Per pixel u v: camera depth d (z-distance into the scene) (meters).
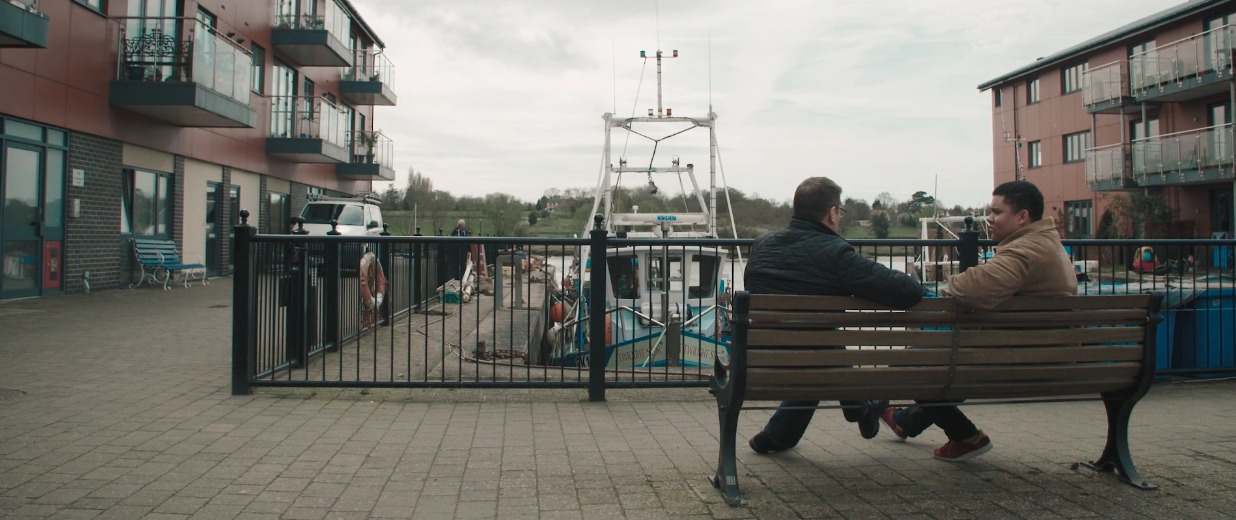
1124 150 26.91
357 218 19.02
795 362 3.27
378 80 31.11
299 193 25.08
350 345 7.22
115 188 14.49
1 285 11.66
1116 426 3.68
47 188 12.64
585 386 5.32
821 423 4.79
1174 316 6.17
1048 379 3.50
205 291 14.55
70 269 13.23
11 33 10.27
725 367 3.59
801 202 3.67
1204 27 25.06
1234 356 6.24
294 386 5.33
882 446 4.23
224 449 4.02
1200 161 23.61
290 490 3.39
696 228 12.41
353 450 4.04
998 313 3.40
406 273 5.75
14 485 3.39
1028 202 3.49
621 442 4.25
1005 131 35.91
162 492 3.34
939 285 5.61
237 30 19.67
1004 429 4.60
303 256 6.10
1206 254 6.20
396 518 3.08
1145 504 3.29
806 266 3.48
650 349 5.90
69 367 6.37
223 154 19.16
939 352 3.36
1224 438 4.40
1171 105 26.38
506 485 3.50
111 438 4.20
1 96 11.51
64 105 12.95
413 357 7.04
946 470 3.77
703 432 4.50
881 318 3.33
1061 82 32.31
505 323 9.86
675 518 3.10
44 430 4.34
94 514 3.06
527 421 4.71
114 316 10.16
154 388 5.53
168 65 14.50
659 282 7.80
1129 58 27.45
